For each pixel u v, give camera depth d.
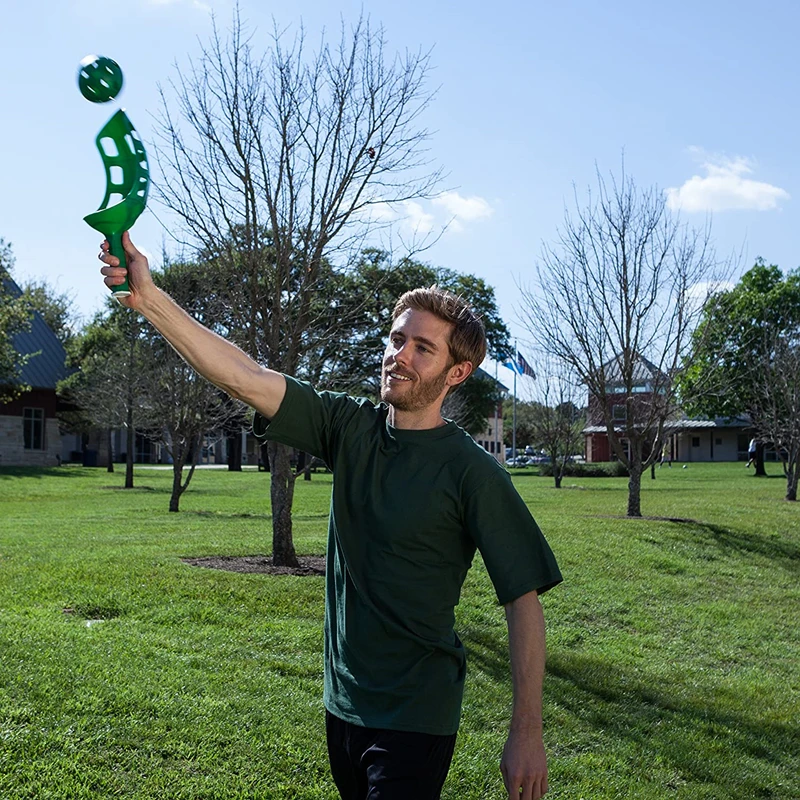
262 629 8.12
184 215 11.18
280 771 4.92
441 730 2.48
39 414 49.38
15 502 25.64
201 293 13.45
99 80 2.27
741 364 34.75
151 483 36.19
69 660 6.26
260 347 11.35
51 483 34.66
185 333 2.44
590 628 10.54
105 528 17.02
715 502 24.47
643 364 19.69
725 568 14.31
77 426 51.12
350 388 13.04
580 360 19.11
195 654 6.98
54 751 4.78
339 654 2.58
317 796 4.70
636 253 18.12
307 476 43.62
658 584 12.79
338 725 2.56
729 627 11.14
